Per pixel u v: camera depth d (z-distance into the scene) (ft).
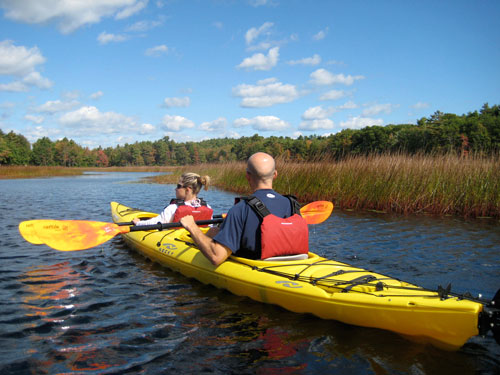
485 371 7.27
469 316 7.34
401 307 8.18
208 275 12.15
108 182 79.10
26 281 12.89
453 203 27.96
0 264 14.94
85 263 15.28
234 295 11.34
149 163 469.57
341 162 35.68
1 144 240.12
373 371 7.28
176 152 489.67
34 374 7.20
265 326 9.27
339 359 7.73
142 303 10.87
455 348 7.77
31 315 10.02
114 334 8.93
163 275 13.62
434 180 28.94
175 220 15.62
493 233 20.75
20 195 46.57
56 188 59.93
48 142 344.90
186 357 7.86
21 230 13.41
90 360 7.73
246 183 47.60
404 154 34.09
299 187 35.68
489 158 28.96
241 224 10.38
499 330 7.32
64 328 9.24
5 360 7.70
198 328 9.22
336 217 26.48
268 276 10.40
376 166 31.91
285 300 9.98
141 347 8.30
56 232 13.65
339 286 9.59
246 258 11.20
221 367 7.47
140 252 16.61
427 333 7.98
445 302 7.79
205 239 10.38
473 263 14.99
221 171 58.54
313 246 17.92
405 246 17.87
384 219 25.62
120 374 7.22
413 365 7.47
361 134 229.45
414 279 13.08
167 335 8.87
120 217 23.20
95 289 12.12
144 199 41.04
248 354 7.97
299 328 9.11
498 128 133.90
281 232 10.58
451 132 127.13
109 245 18.72
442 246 17.83
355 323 8.90
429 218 25.98
